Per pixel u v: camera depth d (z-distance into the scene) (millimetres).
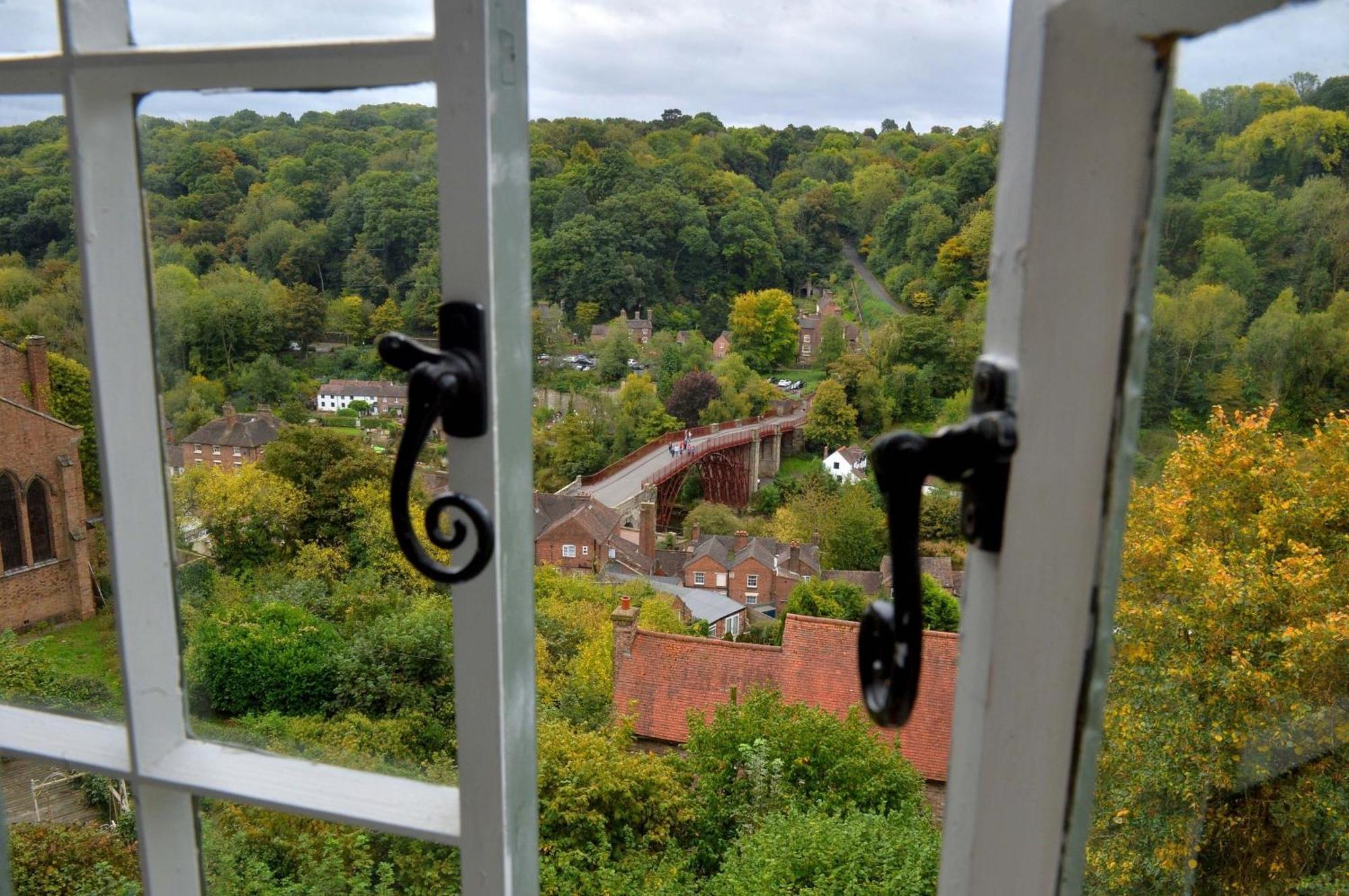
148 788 807
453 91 573
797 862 3842
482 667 656
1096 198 435
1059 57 430
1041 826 512
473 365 591
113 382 774
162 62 687
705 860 4148
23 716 875
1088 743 495
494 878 695
